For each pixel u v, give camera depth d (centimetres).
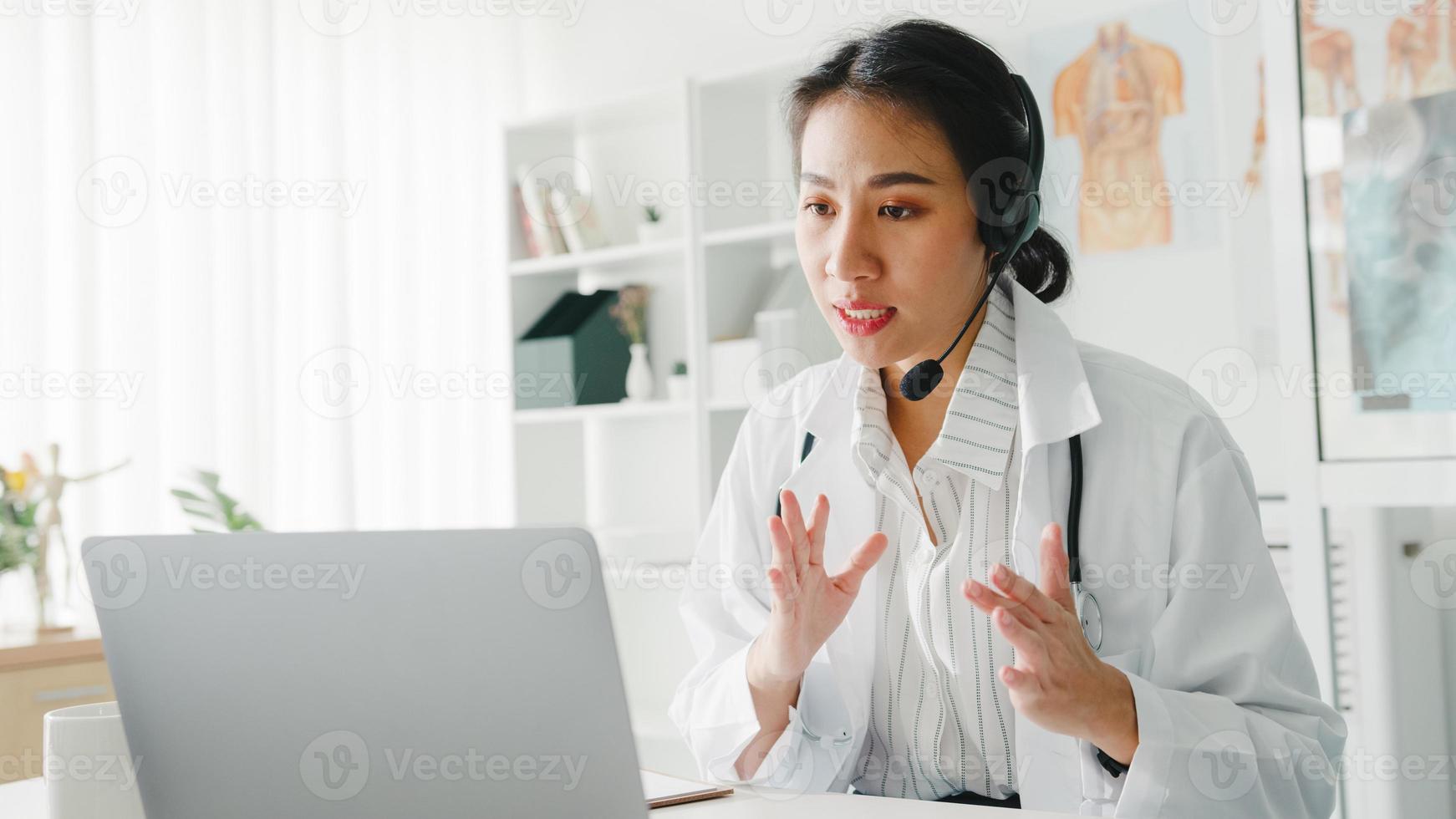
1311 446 194
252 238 312
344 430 326
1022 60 271
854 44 103
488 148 368
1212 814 87
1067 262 124
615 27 356
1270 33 199
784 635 96
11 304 270
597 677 63
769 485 126
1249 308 240
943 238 100
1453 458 179
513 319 339
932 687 113
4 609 260
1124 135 256
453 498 354
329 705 69
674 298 336
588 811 64
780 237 287
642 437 343
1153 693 87
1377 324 187
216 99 309
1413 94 183
